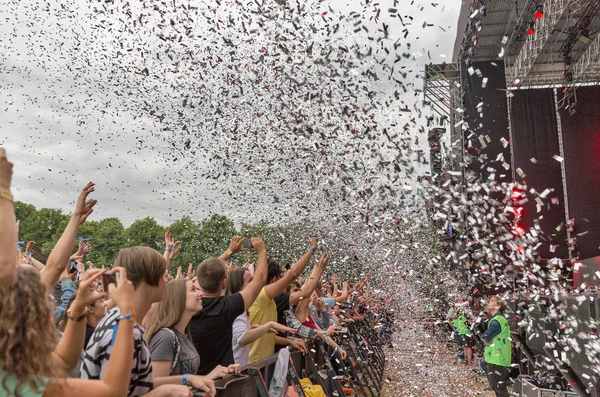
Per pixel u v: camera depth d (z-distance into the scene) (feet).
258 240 15.49
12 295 6.18
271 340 18.26
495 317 29.19
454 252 52.01
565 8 62.90
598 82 74.64
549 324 22.17
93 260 229.25
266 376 14.14
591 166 72.08
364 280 48.60
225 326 13.15
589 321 17.53
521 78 81.35
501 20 73.97
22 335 6.15
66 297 18.03
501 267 50.24
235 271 17.92
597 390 17.52
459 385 35.12
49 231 239.91
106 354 8.10
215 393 9.98
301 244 51.57
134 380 8.43
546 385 24.73
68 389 6.51
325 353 24.61
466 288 55.67
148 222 233.55
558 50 79.15
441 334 67.41
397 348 62.18
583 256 69.77
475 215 46.68
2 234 5.97
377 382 33.86
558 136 74.13
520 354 31.04
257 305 17.93
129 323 7.24
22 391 6.05
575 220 70.54
